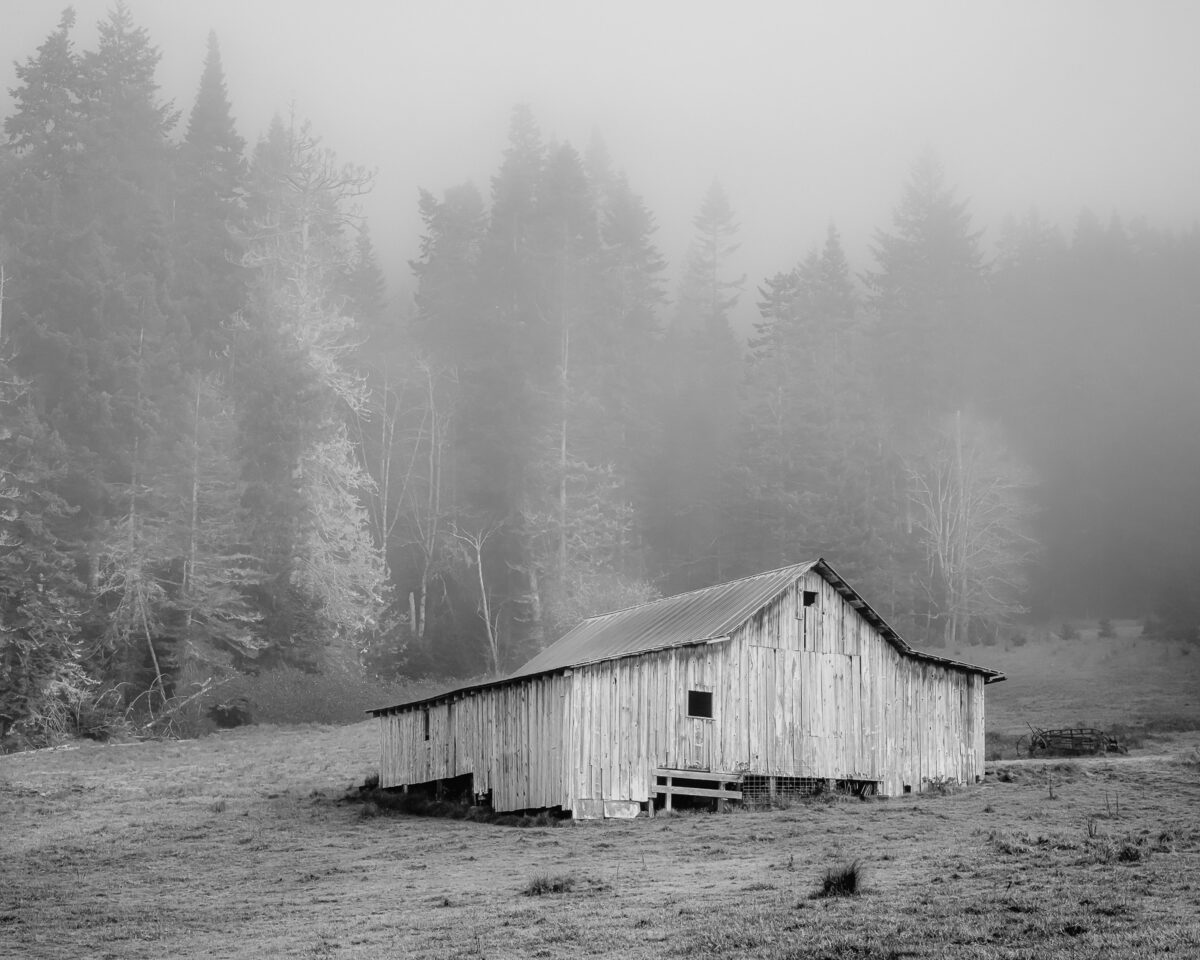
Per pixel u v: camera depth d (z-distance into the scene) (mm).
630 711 43938
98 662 84875
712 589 51125
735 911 24250
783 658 46500
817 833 36594
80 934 27828
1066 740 57938
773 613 46719
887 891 25312
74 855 40062
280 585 91750
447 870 33844
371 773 58812
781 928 22312
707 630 45656
